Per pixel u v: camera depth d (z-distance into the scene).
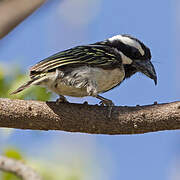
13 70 11.08
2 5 4.61
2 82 10.91
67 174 12.12
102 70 11.00
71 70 10.57
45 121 9.06
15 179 10.75
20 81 10.99
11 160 9.59
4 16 4.57
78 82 10.55
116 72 11.29
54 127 9.20
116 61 11.26
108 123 9.07
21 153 11.70
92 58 10.87
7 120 8.95
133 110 9.09
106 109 9.16
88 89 10.59
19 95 10.65
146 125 8.98
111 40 12.51
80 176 12.35
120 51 12.27
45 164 11.92
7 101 9.00
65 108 9.12
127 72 12.57
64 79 10.41
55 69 10.37
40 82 10.16
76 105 9.24
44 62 10.27
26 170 9.49
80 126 9.16
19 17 4.64
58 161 12.27
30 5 4.67
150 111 8.96
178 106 8.88
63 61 10.35
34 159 11.90
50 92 10.74
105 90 11.68
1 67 11.05
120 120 9.01
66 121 9.07
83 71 10.66
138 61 12.40
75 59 10.60
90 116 9.09
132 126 9.02
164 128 9.01
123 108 9.17
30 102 9.09
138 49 12.40
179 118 8.82
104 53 11.18
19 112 8.91
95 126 9.12
